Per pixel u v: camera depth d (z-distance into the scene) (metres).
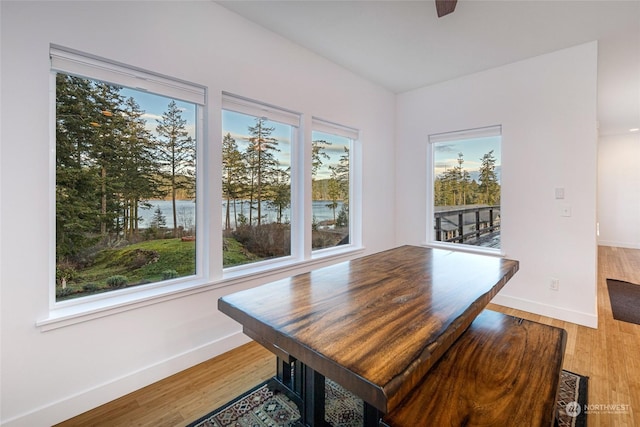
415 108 3.83
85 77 1.65
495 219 3.32
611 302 3.26
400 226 4.04
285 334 1.00
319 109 2.93
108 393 1.72
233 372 2.02
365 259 2.14
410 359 0.85
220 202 2.22
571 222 2.77
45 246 1.53
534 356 1.31
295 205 2.87
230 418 1.61
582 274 2.72
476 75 3.31
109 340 1.73
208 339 2.17
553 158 2.84
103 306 1.70
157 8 1.86
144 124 1.92
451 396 1.05
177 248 2.11
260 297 1.36
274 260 2.72
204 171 2.17
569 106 2.75
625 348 2.30
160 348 1.93
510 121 3.08
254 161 2.54
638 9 2.16
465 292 1.42
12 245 1.43
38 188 1.50
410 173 3.91
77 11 1.58
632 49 2.75
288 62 2.63
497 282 1.59
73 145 1.67
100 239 1.78
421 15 2.26
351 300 1.31
